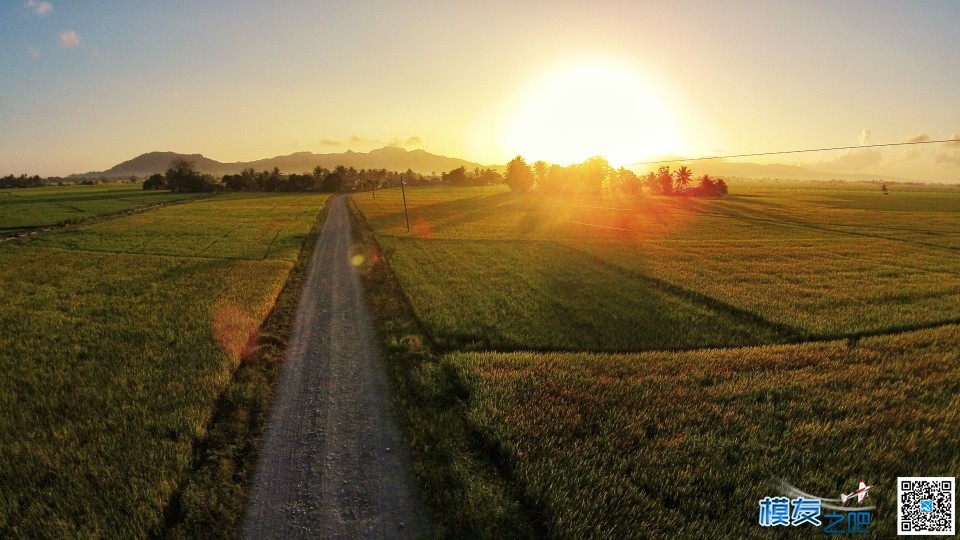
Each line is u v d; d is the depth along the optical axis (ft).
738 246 124.88
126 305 63.72
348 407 35.99
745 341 52.49
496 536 22.50
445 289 74.28
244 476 27.40
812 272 90.74
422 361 44.09
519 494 25.61
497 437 29.99
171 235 144.97
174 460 28.17
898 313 62.69
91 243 126.41
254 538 22.88
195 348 46.78
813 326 57.06
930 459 28.45
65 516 23.82
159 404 35.04
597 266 95.71
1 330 53.31
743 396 37.19
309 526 23.57
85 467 27.50
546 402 35.27
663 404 35.60
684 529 22.84
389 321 57.57
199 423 32.19
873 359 45.73
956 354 46.52
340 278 85.25
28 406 35.01
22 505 24.82
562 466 27.37
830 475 27.04
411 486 26.61
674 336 53.62
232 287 74.18
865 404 35.70
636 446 29.86
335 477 27.43
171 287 74.59
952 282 82.02
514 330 54.49
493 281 80.64
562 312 62.03
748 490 25.41
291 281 82.33
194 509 24.40
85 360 44.04
